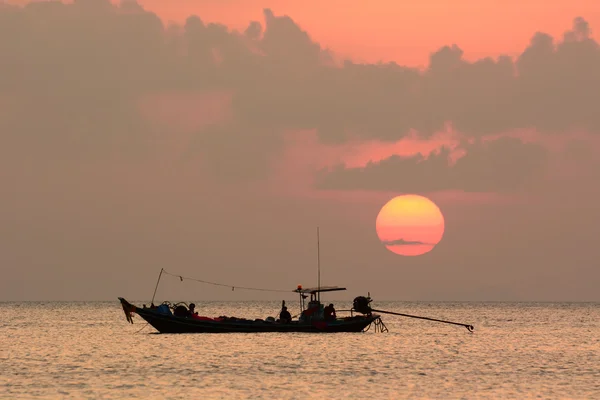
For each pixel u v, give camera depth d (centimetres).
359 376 19100
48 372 19650
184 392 16625
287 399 15875
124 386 17375
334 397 16138
